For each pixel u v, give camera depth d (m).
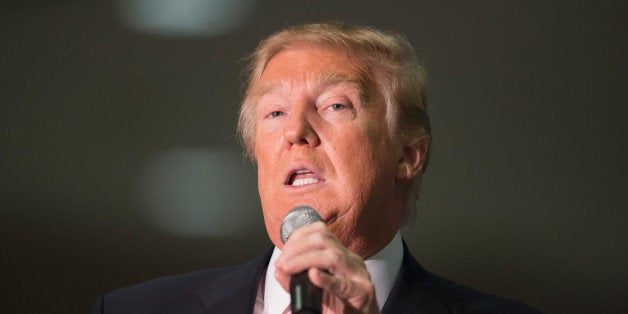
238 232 7.38
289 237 2.73
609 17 7.18
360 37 3.75
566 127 7.14
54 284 7.63
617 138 7.07
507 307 3.77
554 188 7.09
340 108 3.55
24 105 7.95
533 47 7.25
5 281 7.64
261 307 3.83
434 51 7.33
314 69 3.61
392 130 3.66
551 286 6.96
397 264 3.80
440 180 7.18
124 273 7.55
